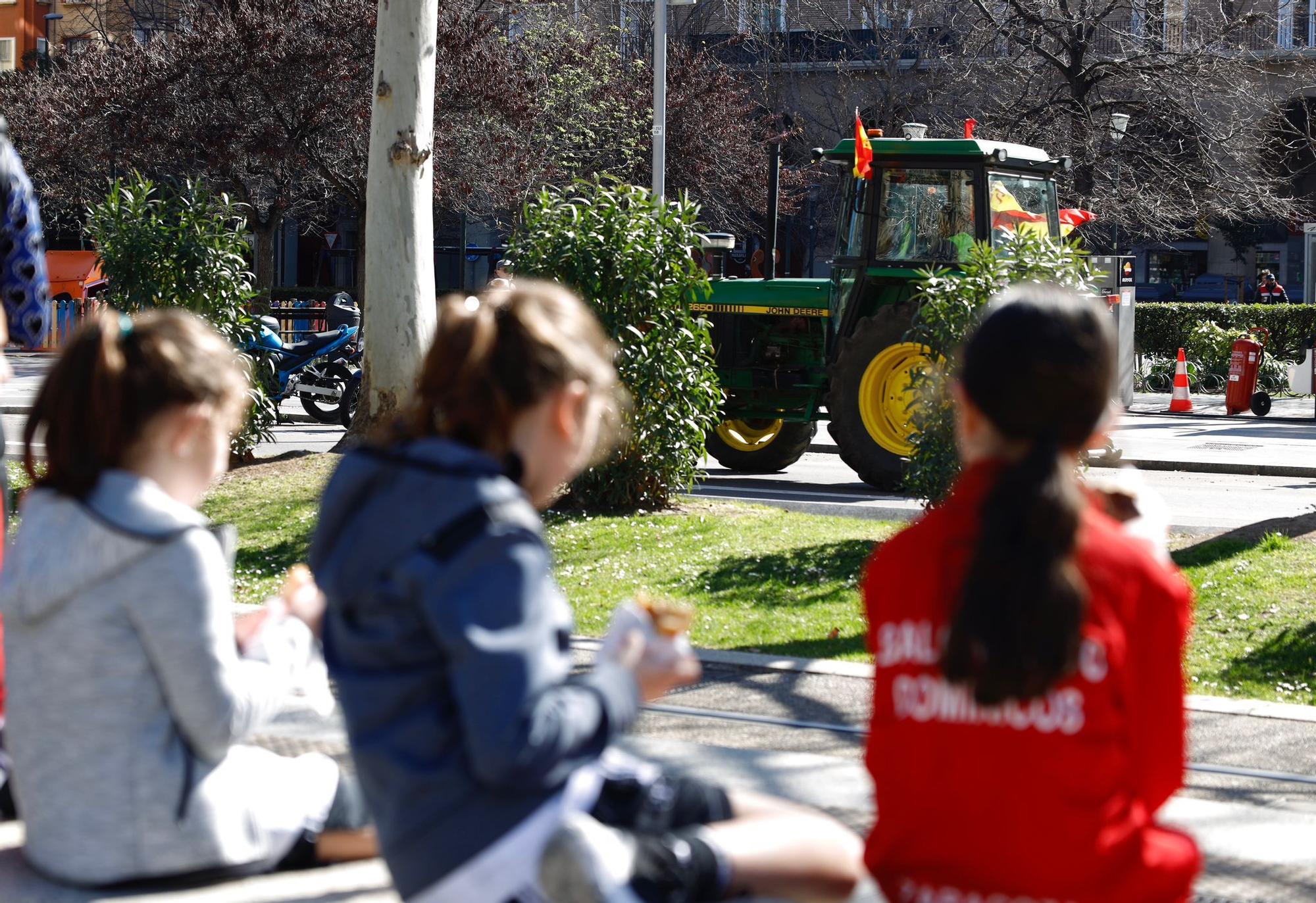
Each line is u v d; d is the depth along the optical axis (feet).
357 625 7.07
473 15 88.02
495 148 86.53
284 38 80.48
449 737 6.91
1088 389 6.50
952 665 6.36
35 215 13.33
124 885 9.11
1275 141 102.01
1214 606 24.48
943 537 6.68
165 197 40.68
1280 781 15.96
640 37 107.96
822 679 19.92
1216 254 132.57
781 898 7.77
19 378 71.10
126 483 8.69
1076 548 6.34
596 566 27.55
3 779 11.17
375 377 36.70
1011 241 28.53
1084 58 90.99
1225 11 99.96
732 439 45.80
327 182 88.28
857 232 42.55
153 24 116.78
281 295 96.12
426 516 6.86
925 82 100.53
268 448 46.75
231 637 8.90
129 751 8.86
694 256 42.98
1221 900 11.61
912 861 6.71
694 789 8.16
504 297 7.46
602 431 7.95
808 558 28.07
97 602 8.60
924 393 28.63
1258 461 46.93
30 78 105.19
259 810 9.64
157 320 8.97
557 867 6.89
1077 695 6.35
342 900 9.50
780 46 108.27
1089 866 6.43
